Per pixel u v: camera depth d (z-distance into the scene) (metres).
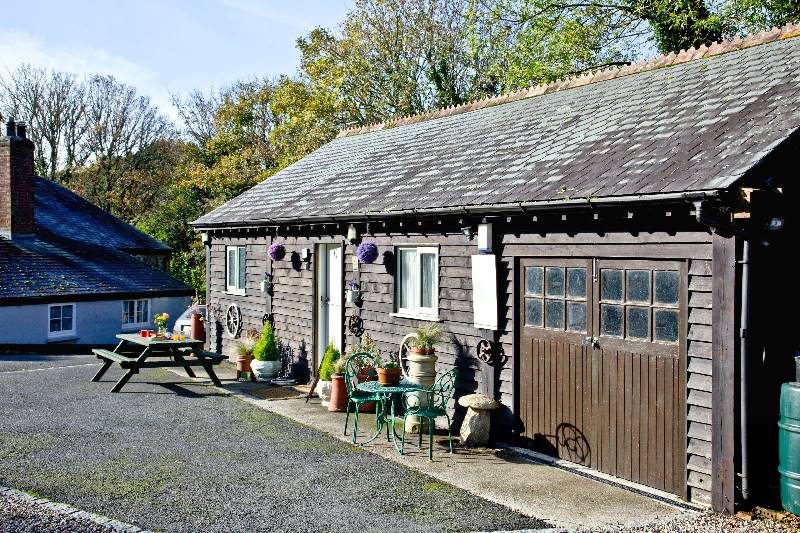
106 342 22.52
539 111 12.23
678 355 7.13
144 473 7.61
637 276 7.56
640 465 7.52
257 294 15.35
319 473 7.77
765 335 6.83
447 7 30.75
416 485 7.41
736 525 6.26
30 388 12.66
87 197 41.72
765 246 6.80
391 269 11.39
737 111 8.13
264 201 15.41
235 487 7.20
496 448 9.00
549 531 6.06
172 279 25.41
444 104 30.73
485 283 9.28
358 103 31.44
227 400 11.80
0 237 23.38
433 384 9.84
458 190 9.90
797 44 9.45
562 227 8.35
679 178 6.91
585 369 8.15
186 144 41.91
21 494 6.77
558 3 23.97
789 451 6.49
